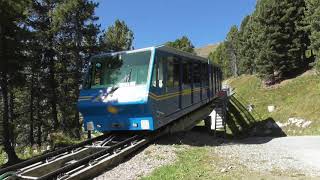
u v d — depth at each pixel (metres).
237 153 15.87
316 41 41.69
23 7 26.98
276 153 17.52
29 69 35.44
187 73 20.55
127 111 15.38
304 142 26.30
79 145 14.81
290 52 54.03
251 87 64.25
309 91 47.12
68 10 35.16
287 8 53.59
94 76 16.56
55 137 31.14
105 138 16.58
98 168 11.71
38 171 11.55
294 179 11.45
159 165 12.61
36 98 40.22
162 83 16.42
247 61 77.56
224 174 11.59
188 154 14.52
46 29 35.50
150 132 16.80
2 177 10.09
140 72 15.62
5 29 26.92
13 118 36.91
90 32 37.12
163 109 16.44
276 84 56.19
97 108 15.79
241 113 51.72
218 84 35.00
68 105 38.28
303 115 41.97
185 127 23.30
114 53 16.55
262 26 55.28
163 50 16.75
